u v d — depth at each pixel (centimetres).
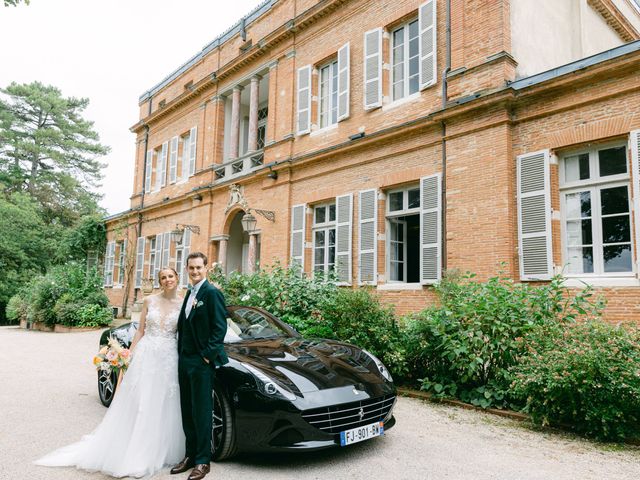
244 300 954
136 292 2178
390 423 449
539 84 826
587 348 481
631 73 741
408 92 1118
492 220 870
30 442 451
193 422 386
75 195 3803
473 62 943
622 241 756
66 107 3784
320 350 489
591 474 377
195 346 389
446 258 939
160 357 401
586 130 786
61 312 1656
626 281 715
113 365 406
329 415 394
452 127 959
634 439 456
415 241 1196
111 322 1766
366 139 1122
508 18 921
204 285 402
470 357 589
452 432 490
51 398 634
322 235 1292
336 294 836
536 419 507
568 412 493
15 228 2975
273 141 1446
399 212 1088
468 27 962
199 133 1873
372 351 713
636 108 735
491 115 892
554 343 531
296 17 1393
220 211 1681
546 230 809
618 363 469
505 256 843
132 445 376
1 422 517
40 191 3572
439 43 1025
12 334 1551
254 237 1490
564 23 1120
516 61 916
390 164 1091
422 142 1020
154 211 2134
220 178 1745
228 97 1819
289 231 1352
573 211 813
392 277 1111
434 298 953
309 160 1289
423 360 679
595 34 1250
